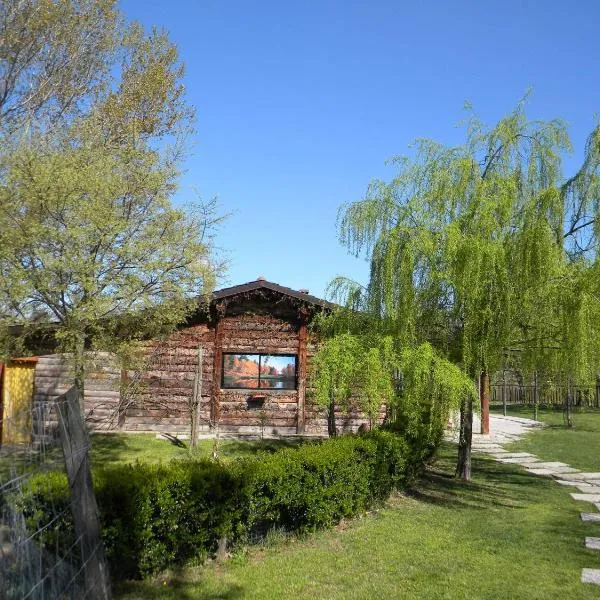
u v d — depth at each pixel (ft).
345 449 28.04
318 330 38.68
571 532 28.55
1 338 36.91
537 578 21.63
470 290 30.48
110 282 36.60
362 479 29.12
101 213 36.17
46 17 63.31
